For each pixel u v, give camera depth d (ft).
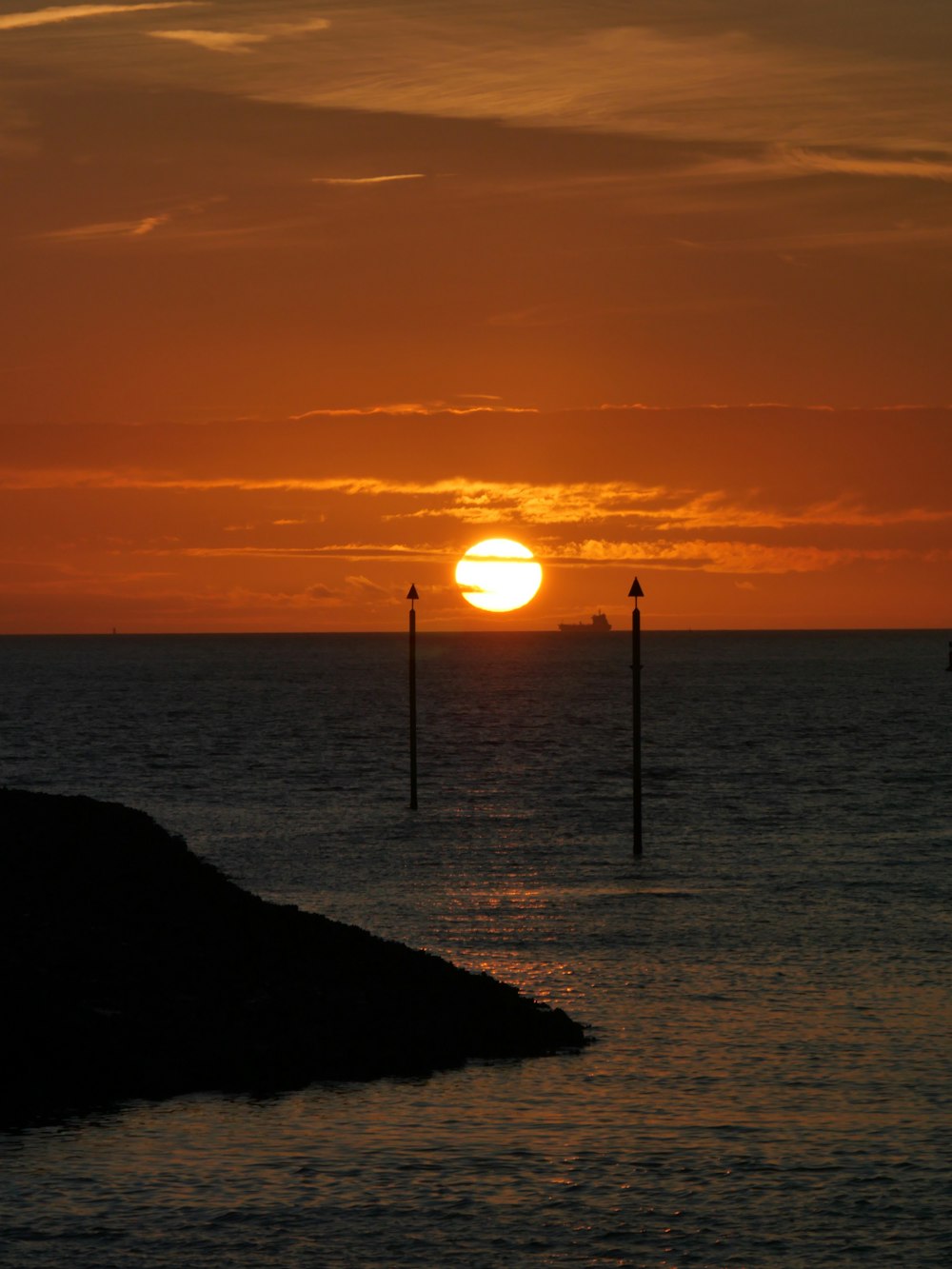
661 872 350.64
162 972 214.90
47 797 369.91
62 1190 143.02
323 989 211.20
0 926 234.58
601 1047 193.88
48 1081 172.65
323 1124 162.50
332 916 292.61
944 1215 136.98
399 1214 137.49
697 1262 127.44
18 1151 153.58
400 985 214.07
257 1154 153.28
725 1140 157.17
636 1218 136.56
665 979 234.17
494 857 379.14
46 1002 189.57
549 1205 139.64
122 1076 176.24
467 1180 146.00
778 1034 199.72
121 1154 152.97
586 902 306.55
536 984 230.89
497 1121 163.73
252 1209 138.72
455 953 255.50
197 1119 164.45
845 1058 187.93
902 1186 143.74
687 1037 198.59
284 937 235.61
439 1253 129.39
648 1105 169.17
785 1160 151.33
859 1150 153.99
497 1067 184.65
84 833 320.29
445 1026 197.36
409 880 341.00
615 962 246.27
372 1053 187.52
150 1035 188.55
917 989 225.56
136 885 271.69
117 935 234.79
